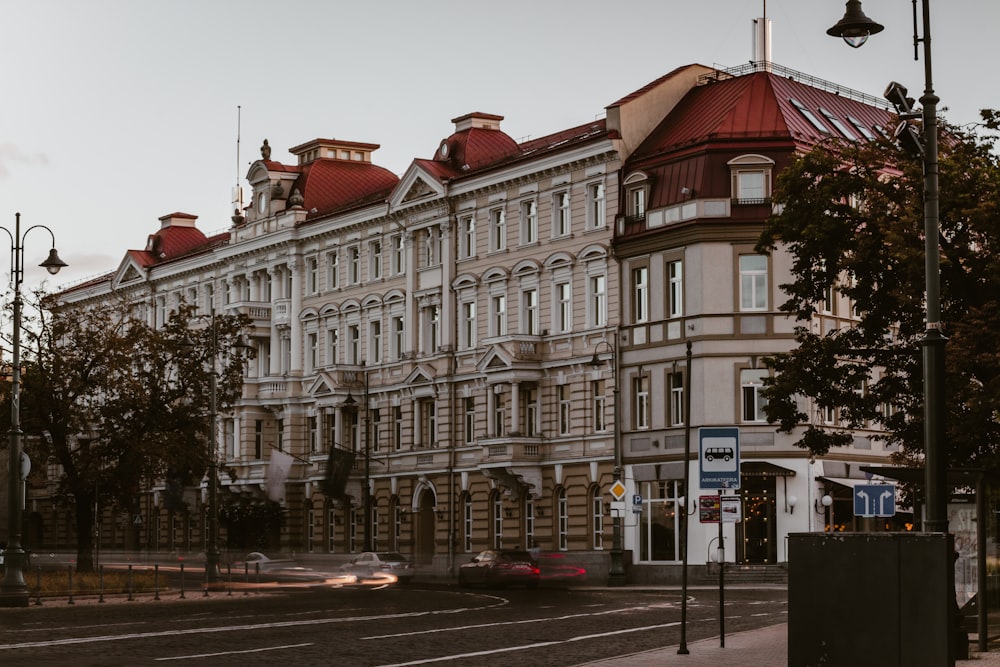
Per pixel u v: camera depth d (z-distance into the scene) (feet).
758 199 214.07
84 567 221.87
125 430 226.38
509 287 249.75
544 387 242.58
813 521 210.18
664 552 220.64
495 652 89.35
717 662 80.69
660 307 221.66
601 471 230.27
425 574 259.60
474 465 255.29
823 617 55.98
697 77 242.17
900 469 92.07
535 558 214.48
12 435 153.79
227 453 316.60
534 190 245.86
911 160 123.65
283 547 303.68
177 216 368.48
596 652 89.61
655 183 224.74
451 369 261.85
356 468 286.25
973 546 89.35
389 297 278.46
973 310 107.34
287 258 306.14
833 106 240.12
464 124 274.77
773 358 136.46
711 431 85.20
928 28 81.66
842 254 128.98
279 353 310.24
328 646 93.45
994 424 107.96
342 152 320.09
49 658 83.87
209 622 118.52
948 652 53.83
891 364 130.21
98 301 379.96
